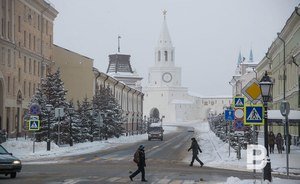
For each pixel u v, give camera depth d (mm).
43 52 78500
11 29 64812
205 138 84062
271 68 78188
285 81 63219
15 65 66438
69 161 35719
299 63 51438
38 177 24078
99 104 76250
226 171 28766
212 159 38594
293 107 56625
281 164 33000
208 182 22438
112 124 76688
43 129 53219
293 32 54344
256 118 19984
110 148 54000
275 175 26219
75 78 84000
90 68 85125
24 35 70125
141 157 22891
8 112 64500
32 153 42500
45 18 79688
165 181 22875
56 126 53438
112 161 35875
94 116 66688
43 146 46719
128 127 119688
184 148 54812
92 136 64938
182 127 167750
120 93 110938
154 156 42031
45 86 54438
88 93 84625
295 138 55000
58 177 24125
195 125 183500
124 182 22234
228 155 40469
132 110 126812
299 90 51375
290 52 57188
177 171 28453
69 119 54000
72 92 83500
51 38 82625
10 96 64750
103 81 94625
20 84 68312
